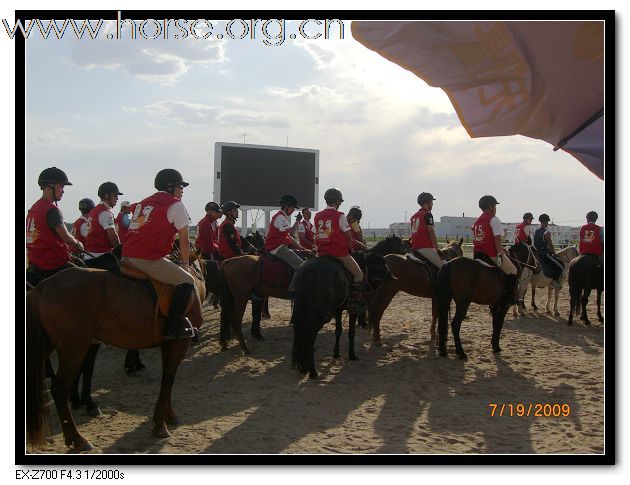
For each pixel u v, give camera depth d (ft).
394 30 9.62
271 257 27.96
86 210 25.00
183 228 16.19
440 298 26.94
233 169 63.93
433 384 22.44
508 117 11.36
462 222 235.40
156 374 24.23
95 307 14.97
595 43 9.88
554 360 26.37
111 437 16.31
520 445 15.89
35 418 14.06
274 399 20.44
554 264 39.06
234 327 27.96
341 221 23.99
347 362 26.16
